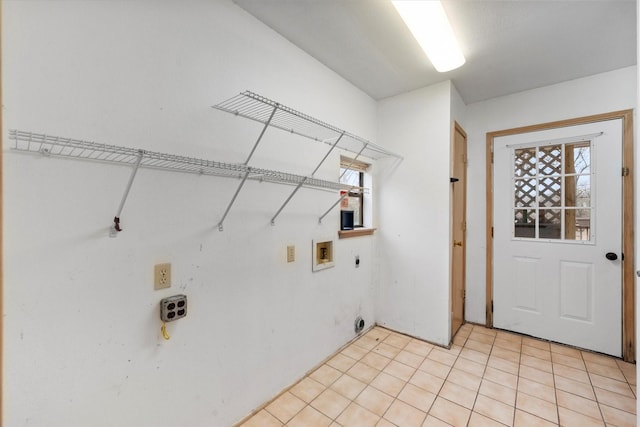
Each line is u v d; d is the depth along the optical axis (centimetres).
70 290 101
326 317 220
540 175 259
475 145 291
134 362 117
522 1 153
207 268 142
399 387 188
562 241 247
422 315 255
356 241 254
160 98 123
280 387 181
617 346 224
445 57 191
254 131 164
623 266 223
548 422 157
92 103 104
